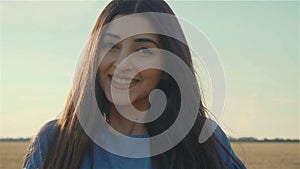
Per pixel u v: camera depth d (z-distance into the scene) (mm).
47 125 2918
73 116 2805
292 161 47375
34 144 2877
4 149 73125
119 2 2738
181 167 2896
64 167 2754
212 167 2947
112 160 2814
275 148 80812
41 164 2818
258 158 50375
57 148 2793
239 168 3049
